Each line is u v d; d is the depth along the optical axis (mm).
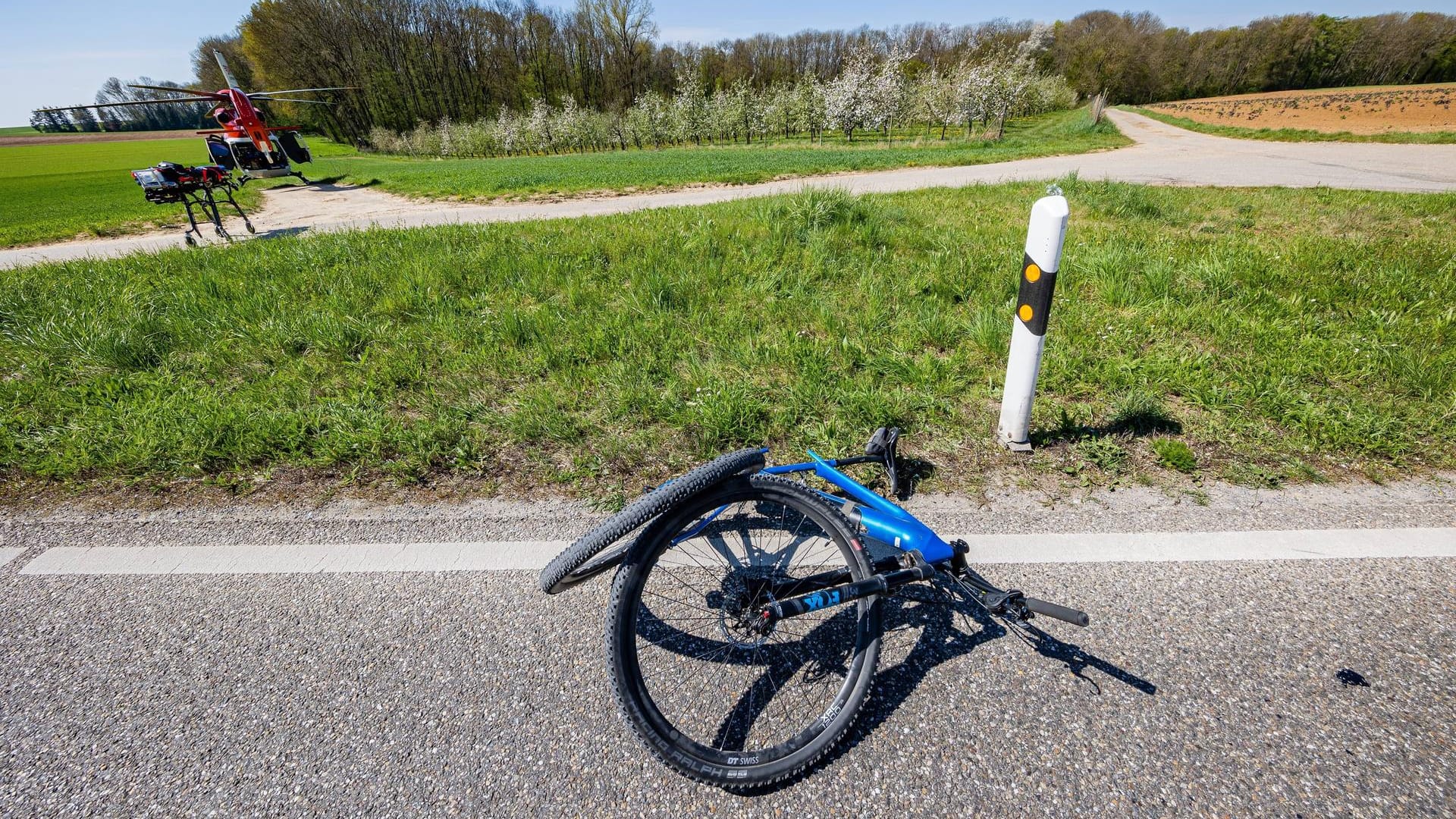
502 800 1797
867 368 4375
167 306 6039
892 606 2461
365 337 5227
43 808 1801
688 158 26922
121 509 3168
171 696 2152
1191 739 1903
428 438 3598
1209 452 3330
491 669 2225
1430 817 1667
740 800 1792
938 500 3037
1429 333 4586
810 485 3189
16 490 3332
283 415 3885
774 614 1898
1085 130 30266
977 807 1740
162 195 9867
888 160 19734
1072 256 6516
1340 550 2627
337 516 3066
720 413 3668
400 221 10875
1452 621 2273
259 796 1822
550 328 5188
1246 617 2324
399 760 1917
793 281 6098
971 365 4402
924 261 6715
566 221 9758
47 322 5621
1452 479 3064
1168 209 9414
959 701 2059
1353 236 7664
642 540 1812
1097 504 2973
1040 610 1896
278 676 2219
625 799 1797
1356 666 2117
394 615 2469
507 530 2928
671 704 2107
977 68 32188
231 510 3143
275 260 7570
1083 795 1758
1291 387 3889
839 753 1912
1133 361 4293
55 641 2393
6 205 20672
